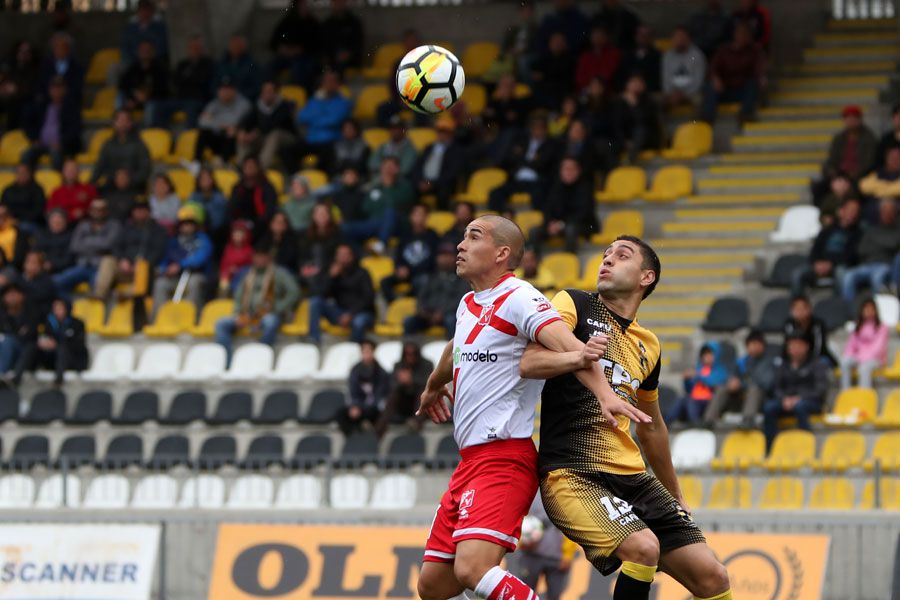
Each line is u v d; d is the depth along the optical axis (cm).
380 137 6469
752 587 3722
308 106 6328
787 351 4597
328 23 6756
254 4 7175
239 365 5319
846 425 4556
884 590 3903
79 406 5184
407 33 6644
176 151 6569
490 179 6059
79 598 4031
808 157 6022
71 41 6888
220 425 5056
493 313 2020
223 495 4656
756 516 4003
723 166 6047
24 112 6675
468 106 6512
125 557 4059
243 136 6275
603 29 6234
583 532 1969
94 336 5562
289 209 5794
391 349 5225
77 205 6056
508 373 2017
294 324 5478
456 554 2009
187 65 6662
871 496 4200
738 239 5691
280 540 3981
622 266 2048
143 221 5756
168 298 5644
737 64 6206
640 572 1936
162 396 5262
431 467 4528
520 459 2016
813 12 6644
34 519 4184
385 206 5822
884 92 6275
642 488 2017
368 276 5381
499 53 6594
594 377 1920
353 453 4775
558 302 2072
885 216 5166
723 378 4678
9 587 4059
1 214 5728
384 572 3891
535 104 6206
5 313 5328
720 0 6806
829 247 5203
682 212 5825
